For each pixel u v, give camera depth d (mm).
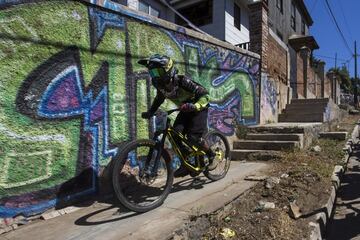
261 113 10586
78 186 4879
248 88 9836
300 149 8375
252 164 7539
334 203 5934
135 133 5754
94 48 5109
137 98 5809
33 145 4344
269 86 11359
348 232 4961
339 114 16016
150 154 4801
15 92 4164
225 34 15969
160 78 4805
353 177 7371
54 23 4586
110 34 5367
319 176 6457
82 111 4926
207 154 5656
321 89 22734
